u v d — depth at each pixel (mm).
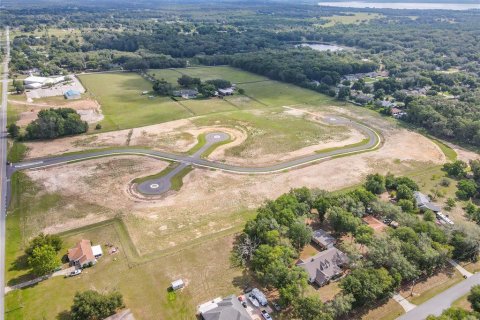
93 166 137875
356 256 87625
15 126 160875
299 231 94250
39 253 84688
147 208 114000
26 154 146375
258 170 138875
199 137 166375
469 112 185625
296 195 111438
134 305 79375
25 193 119625
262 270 85438
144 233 102750
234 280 86938
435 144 168000
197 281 86438
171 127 177625
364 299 77375
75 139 161375
